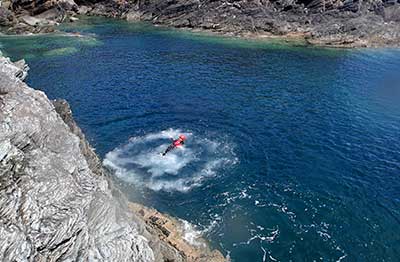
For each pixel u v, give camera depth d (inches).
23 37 3284.9
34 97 848.3
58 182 676.7
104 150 1535.4
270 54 2962.6
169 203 1259.2
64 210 644.1
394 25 3617.1
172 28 3804.1
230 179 1382.9
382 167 1493.6
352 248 1097.4
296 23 3624.5
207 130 1726.1
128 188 1316.4
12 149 657.0
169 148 1531.7
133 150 1540.4
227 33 3570.4
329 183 1382.9
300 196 1306.6
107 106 1939.0
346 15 3627.0
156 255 869.2
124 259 685.3
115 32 3614.7
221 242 1107.9
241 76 2442.2
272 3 3801.7
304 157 1542.8
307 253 1077.8
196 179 1378.0
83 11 4468.5
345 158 1545.3
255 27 3614.7
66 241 613.3
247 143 1628.9
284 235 1138.0
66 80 2277.3
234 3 3779.5
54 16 4042.8
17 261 544.4
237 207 1245.7
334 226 1177.4
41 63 2573.8
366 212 1242.0
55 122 836.0
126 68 2541.8
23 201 611.8
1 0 4072.3
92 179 786.8
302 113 1929.1
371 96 2167.8
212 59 2795.3
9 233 557.0
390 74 2561.5
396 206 1273.4
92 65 2578.7
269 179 1392.7
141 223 964.6
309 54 2987.2
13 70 948.0
